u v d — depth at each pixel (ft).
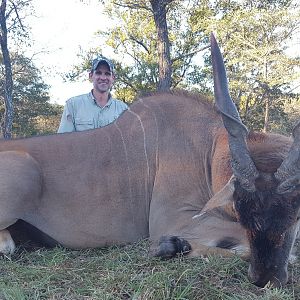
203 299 3.90
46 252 5.39
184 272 4.23
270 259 4.00
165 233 5.29
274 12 26.86
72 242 5.57
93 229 5.53
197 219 5.19
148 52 33.42
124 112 5.86
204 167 5.36
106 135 5.73
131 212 5.55
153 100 5.80
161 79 24.61
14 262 5.01
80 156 5.64
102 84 8.00
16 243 5.66
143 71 32.50
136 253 5.11
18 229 5.59
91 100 8.07
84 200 5.51
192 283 4.09
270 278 4.03
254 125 27.35
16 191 5.36
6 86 24.32
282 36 27.27
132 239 5.62
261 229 3.94
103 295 3.97
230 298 3.89
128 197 5.54
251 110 27.35
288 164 3.99
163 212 5.36
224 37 27.99
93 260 4.97
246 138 4.44
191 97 5.72
